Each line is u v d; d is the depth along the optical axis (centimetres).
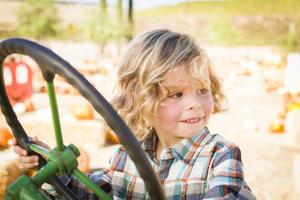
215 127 631
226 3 2541
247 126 621
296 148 529
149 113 133
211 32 1872
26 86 636
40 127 523
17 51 95
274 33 2075
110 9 1847
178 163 136
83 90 86
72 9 2233
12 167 284
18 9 1642
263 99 845
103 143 528
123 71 140
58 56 89
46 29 1641
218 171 125
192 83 129
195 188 132
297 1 1980
